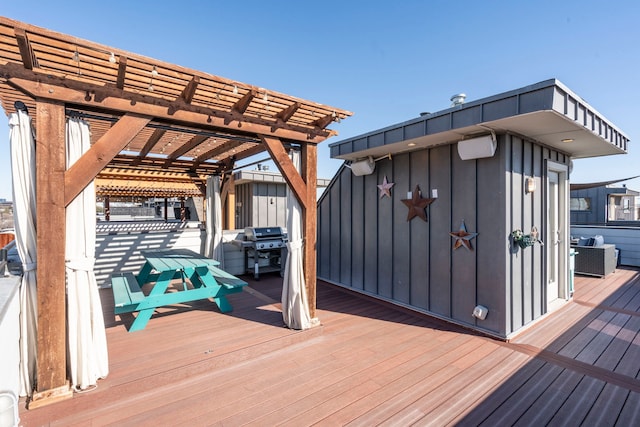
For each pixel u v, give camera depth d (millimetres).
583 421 1958
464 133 3326
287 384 2391
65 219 2150
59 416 1993
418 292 4125
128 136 2373
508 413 2039
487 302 3363
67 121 2246
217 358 2648
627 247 7133
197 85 2469
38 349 2041
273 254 6426
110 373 2395
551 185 4355
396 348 3020
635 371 2568
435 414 2029
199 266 3773
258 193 10586
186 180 7352
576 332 3398
